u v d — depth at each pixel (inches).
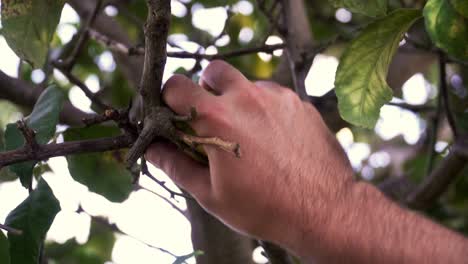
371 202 28.9
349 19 55.8
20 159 28.0
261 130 28.0
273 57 54.7
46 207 29.1
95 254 49.5
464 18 27.0
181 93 28.0
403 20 28.6
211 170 27.8
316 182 28.3
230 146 26.1
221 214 28.6
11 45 30.0
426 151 60.6
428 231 28.8
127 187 32.6
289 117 28.6
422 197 46.4
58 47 51.5
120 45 37.4
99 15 43.9
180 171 28.8
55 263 48.5
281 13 39.0
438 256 28.4
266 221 28.3
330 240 28.4
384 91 29.7
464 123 50.3
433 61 55.7
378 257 28.4
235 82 28.6
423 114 60.7
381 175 67.7
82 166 32.1
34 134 27.9
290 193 28.0
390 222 28.7
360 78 29.7
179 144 28.1
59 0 29.6
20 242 28.7
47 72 45.0
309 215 28.2
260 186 27.8
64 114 41.7
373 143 68.4
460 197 58.4
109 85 55.0
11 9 29.5
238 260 38.6
